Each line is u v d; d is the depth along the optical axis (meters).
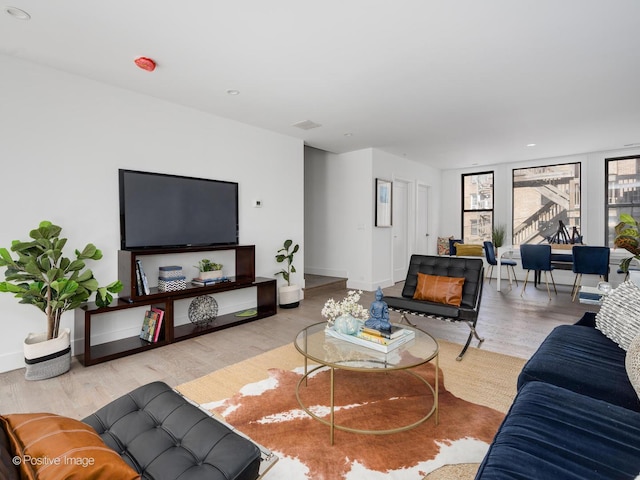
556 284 6.28
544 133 4.71
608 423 1.18
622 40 2.35
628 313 1.87
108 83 3.07
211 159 3.88
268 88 3.18
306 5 1.98
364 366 1.74
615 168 5.87
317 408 2.05
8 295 2.60
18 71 2.62
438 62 2.68
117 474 0.86
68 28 2.21
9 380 2.43
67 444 0.88
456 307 2.93
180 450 1.13
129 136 3.22
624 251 5.18
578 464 0.98
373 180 5.65
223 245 3.96
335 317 2.39
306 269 6.54
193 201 3.67
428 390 2.28
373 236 5.71
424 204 7.41
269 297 4.15
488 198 7.32
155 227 3.37
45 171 2.75
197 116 3.75
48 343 2.46
